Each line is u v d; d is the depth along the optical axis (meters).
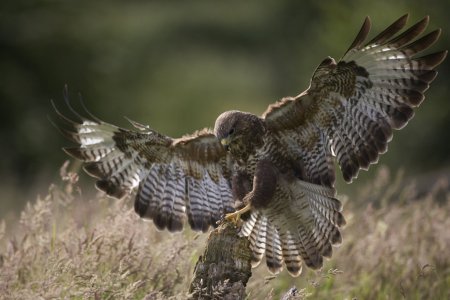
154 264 11.40
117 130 12.01
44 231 11.98
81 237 11.41
